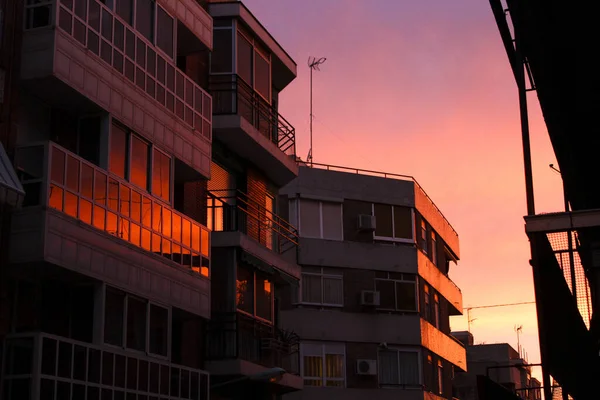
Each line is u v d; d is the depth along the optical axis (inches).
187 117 920.9
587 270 655.8
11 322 695.7
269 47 1140.5
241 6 1075.3
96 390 711.7
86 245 729.0
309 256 1478.8
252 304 1033.5
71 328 746.8
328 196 1519.4
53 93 746.8
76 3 751.7
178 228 876.0
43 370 653.9
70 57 738.8
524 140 687.7
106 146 778.2
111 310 762.8
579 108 763.4
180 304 864.9
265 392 1082.7
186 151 912.3
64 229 702.5
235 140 1055.0
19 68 720.3
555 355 639.1
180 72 912.9
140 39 845.2
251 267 1041.5
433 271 1657.2
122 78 809.5
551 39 708.0
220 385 917.2
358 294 1501.0
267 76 1140.5
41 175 688.4
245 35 1092.5
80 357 698.2
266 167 1141.1
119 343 767.7
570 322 635.5
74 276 727.7
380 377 1486.2
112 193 772.0
